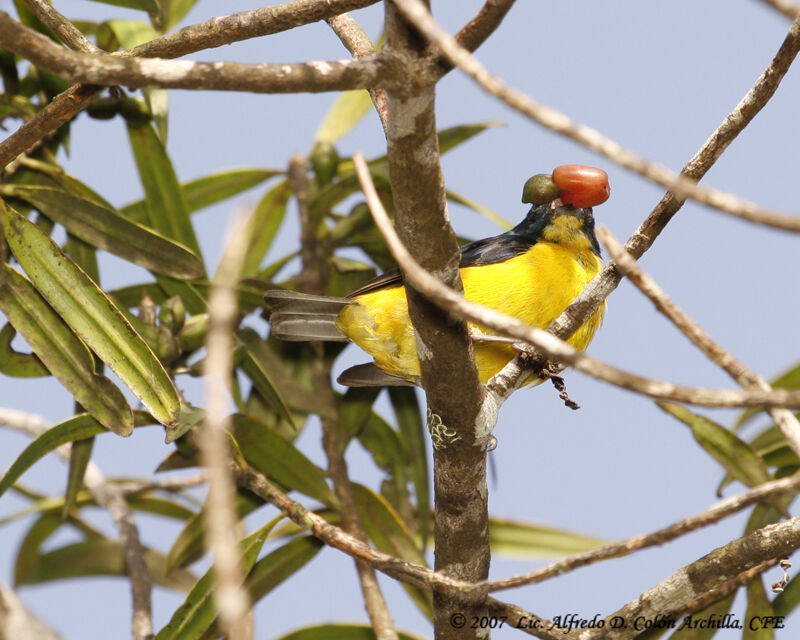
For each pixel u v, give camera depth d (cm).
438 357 691
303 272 1163
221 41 736
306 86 516
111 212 969
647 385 451
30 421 1130
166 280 1055
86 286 845
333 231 1175
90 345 835
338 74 520
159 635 860
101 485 1162
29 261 839
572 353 460
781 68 648
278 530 1056
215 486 417
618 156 416
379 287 1062
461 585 689
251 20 724
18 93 1051
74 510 1223
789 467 996
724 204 403
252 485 892
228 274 459
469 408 728
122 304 1103
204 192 1195
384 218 490
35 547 1233
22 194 965
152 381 840
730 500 524
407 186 587
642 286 514
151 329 1001
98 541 1238
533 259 1017
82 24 1081
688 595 775
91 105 1052
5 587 994
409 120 555
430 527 1141
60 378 841
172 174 1087
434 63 532
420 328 673
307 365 1177
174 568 1058
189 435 968
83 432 912
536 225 1075
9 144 731
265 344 1080
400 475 1158
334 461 1075
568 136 421
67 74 489
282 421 1142
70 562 1234
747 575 883
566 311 784
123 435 847
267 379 1030
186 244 1102
